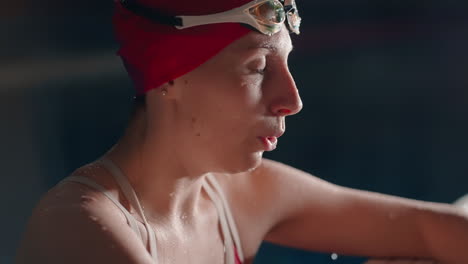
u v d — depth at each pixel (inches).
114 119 206.7
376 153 173.6
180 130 37.6
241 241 46.6
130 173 38.8
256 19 34.8
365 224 49.7
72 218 33.3
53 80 255.4
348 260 110.4
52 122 203.5
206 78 36.0
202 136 37.3
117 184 38.0
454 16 331.9
